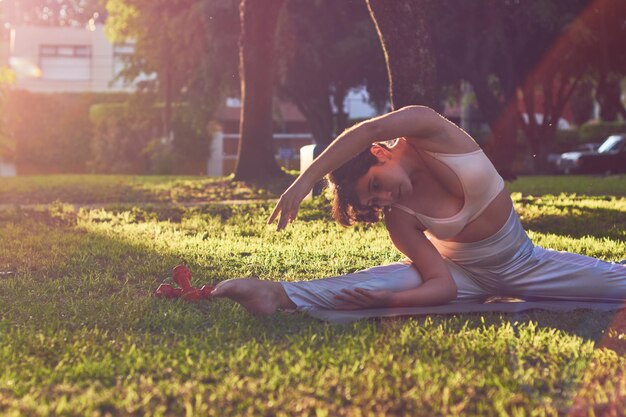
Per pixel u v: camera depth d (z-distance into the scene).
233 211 12.04
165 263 6.75
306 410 2.98
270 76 18.16
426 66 10.60
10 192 17.39
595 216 10.65
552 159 38.97
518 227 4.78
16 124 39.22
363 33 25.70
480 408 2.97
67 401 3.11
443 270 4.70
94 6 51.44
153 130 38.25
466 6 22.86
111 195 16.48
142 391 3.21
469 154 4.47
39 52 45.22
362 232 9.23
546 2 23.17
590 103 44.50
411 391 3.12
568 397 3.13
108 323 4.49
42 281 6.02
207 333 4.21
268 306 4.55
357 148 4.24
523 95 32.94
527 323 4.40
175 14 27.55
